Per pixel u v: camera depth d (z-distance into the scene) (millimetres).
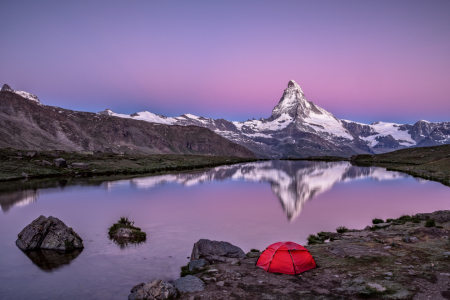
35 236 23469
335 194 51125
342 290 13195
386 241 20953
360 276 14688
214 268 16859
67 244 23312
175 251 22938
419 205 41031
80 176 72312
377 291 12828
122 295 15711
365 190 55188
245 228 29859
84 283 17172
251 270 16297
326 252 19297
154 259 21188
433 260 16516
